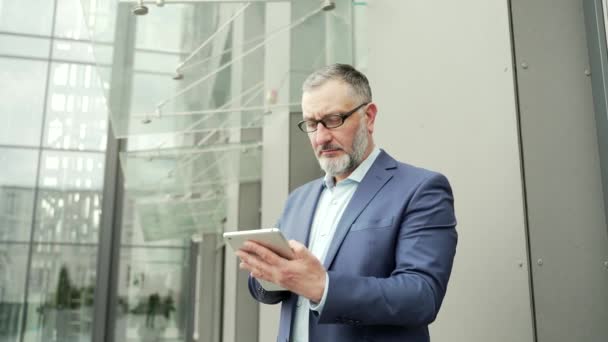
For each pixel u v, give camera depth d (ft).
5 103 27.68
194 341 35.27
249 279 5.22
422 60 7.55
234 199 20.79
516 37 5.48
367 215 4.53
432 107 7.20
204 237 33.37
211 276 33.35
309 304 4.44
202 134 15.47
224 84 10.71
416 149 7.68
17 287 26.35
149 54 9.15
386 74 8.92
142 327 35.22
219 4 8.23
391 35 8.71
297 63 10.25
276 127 15.17
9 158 27.32
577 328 5.10
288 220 5.41
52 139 27.91
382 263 4.35
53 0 29.09
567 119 5.46
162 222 28.17
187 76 10.12
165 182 19.29
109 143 22.49
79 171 27.84
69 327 26.45
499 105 5.65
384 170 4.83
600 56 5.42
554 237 5.20
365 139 4.88
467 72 6.33
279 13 8.92
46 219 27.09
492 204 5.73
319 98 4.78
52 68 28.45
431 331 7.10
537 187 5.26
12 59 28.17
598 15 5.45
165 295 35.73
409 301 3.93
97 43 8.59
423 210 4.39
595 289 5.21
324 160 4.83
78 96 28.50
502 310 5.50
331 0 8.83
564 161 5.37
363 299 3.88
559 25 5.63
